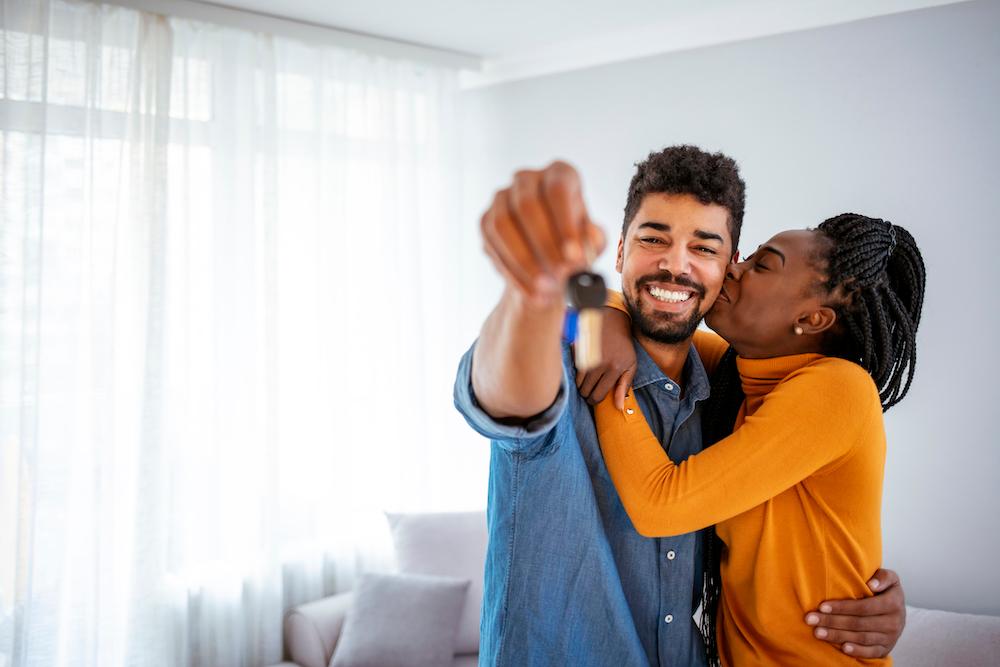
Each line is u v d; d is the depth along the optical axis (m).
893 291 1.26
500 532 1.04
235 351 3.40
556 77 3.92
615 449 1.09
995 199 2.82
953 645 2.62
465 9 3.33
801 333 1.21
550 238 0.59
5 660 2.96
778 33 3.24
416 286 3.91
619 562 1.14
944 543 2.95
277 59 3.54
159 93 3.17
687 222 1.10
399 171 3.91
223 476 3.38
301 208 3.61
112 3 3.07
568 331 1.11
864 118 3.07
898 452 3.04
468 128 4.25
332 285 3.67
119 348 3.16
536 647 1.04
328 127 3.67
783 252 1.21
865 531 1.17
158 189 3.16
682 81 3.51
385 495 3.85
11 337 2.96
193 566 3.35
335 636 3.36
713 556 1.26
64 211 3.03
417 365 3.91
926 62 2.93
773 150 3.28
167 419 3.23
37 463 2.96
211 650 3.39
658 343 1.15
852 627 1.14
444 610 3.16
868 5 3.03
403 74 3.89
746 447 1.08
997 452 2.84
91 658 3.09
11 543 2.96
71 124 3.03
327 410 3.68
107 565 3.10
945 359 2.94
